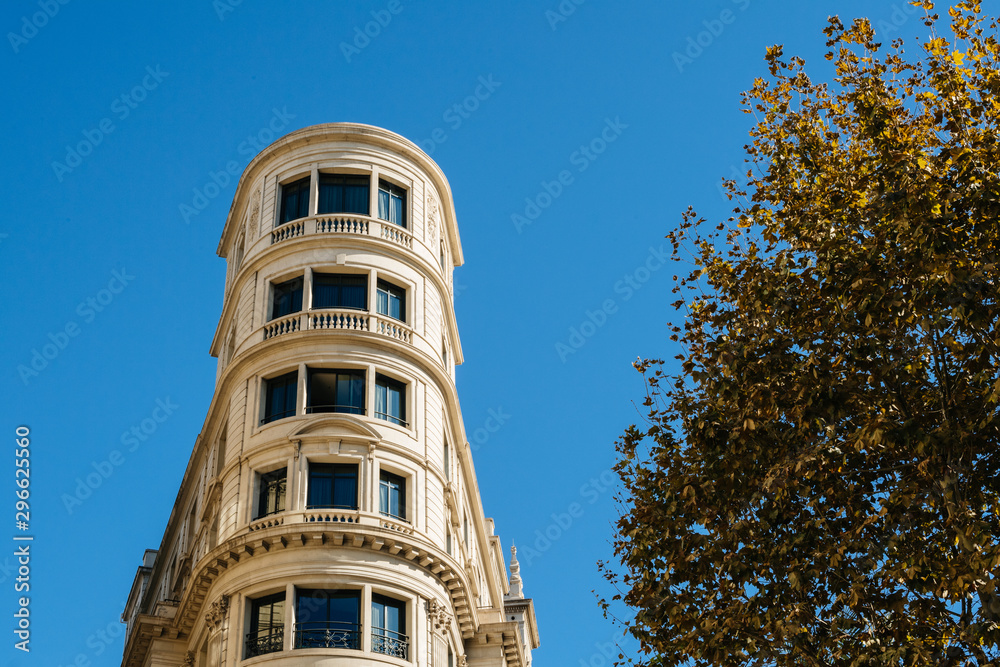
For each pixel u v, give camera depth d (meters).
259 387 41.03
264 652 34.97
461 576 39.47
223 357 48.09
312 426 38.97
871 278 21.03
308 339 41.00
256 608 36.25
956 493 18.94
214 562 37.25
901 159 21.61
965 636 17.78
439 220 48.84
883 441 19.88
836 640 19.28
